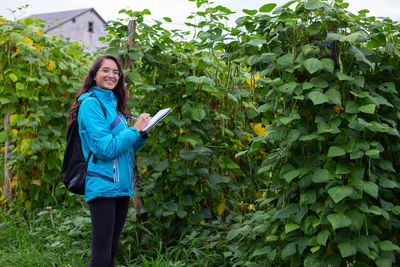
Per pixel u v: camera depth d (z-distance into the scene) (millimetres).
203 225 3465
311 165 2291
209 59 3463
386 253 2236
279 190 2543
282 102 2361
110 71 2396
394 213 2314
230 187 3625
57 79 4184
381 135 2381
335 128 2193
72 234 3197
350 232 2189
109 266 2453
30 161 4082
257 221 2682
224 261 2943
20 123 3963
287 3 2287
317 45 2305
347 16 2283
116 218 2420
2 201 4191
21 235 3473
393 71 2430
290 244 2316
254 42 2291
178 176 3316
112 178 2219
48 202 4145
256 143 2506
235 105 3705
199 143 3277
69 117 2324
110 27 3377
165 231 3406
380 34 2309
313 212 2338
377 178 2309
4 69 3980
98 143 2170
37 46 4109
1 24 3928
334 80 2277
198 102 3422
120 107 2645
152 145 3385
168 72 3363
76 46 4391
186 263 3008
